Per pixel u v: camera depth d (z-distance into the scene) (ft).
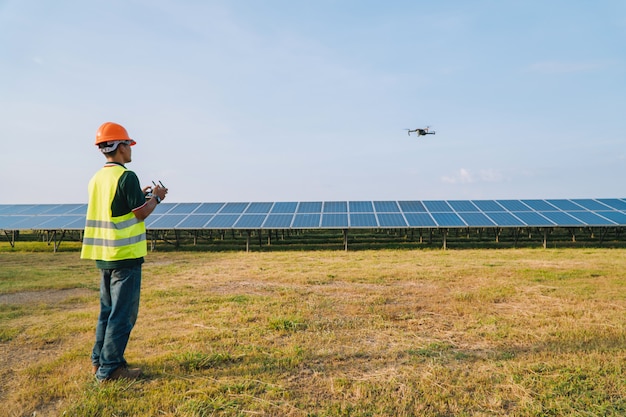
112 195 13.60
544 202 79.36
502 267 42.39
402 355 16.78
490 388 13.47
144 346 17.83
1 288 32.96
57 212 83.15
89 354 16.89
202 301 27.32
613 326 20.45
